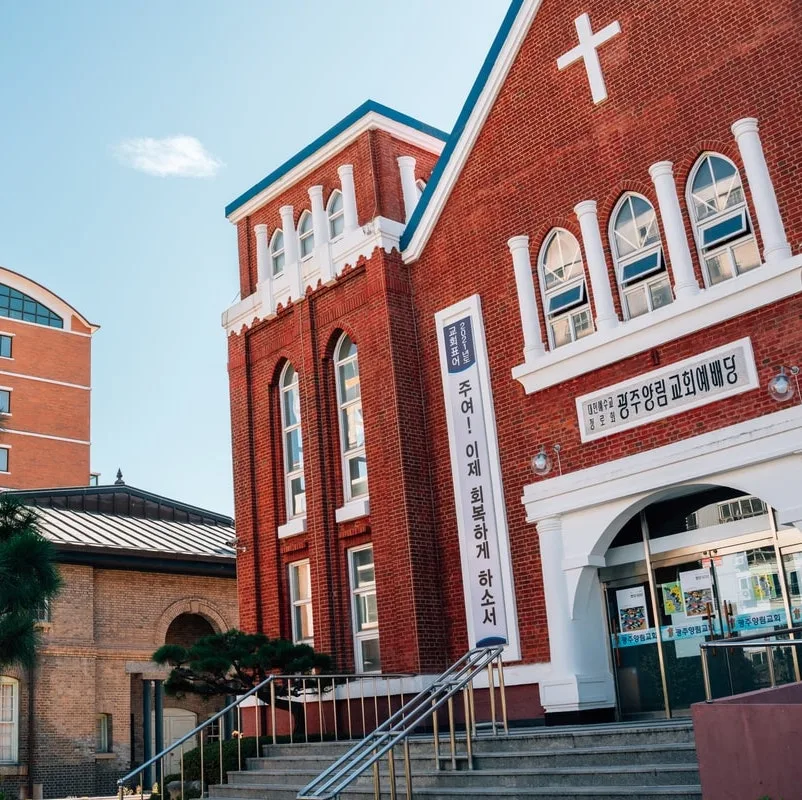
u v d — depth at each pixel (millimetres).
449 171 20438
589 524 17234
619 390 17031
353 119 22141
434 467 19938
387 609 19547
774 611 15680
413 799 13539
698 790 10906
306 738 18828
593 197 18109
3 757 29734
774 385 15070
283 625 21844
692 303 16047
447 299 20250
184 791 18062
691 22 17203
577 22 18828
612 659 17516
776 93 15938
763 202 15641
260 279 23828
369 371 20781
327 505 21281
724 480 15609
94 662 32062
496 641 18188
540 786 12891
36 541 16422
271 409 23094
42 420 67062
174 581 35031
